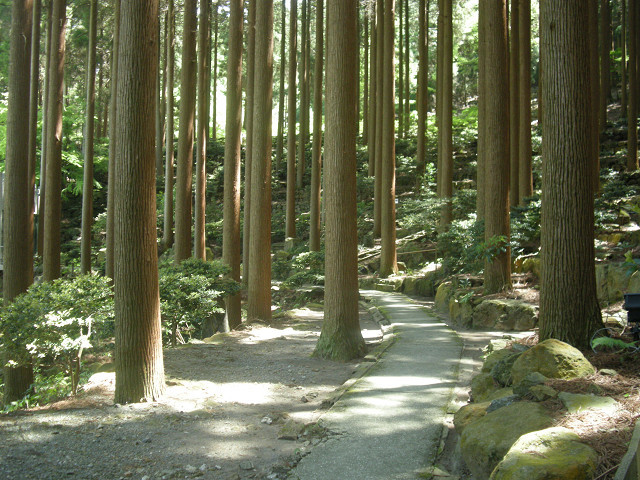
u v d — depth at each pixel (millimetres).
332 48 8742
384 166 19250
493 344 7277
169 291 9969
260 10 12281
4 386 8320
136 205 5848
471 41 40844
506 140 11602
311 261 19578
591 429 3404
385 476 3941
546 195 5691
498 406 4312
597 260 10742
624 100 26219
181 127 14656
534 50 38031
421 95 26906
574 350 4688
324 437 4746
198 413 5578
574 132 5523
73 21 27906
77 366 6922
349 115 8727
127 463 4266
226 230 13516
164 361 8109
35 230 25922
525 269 12562
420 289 17547
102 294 6859
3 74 26188
